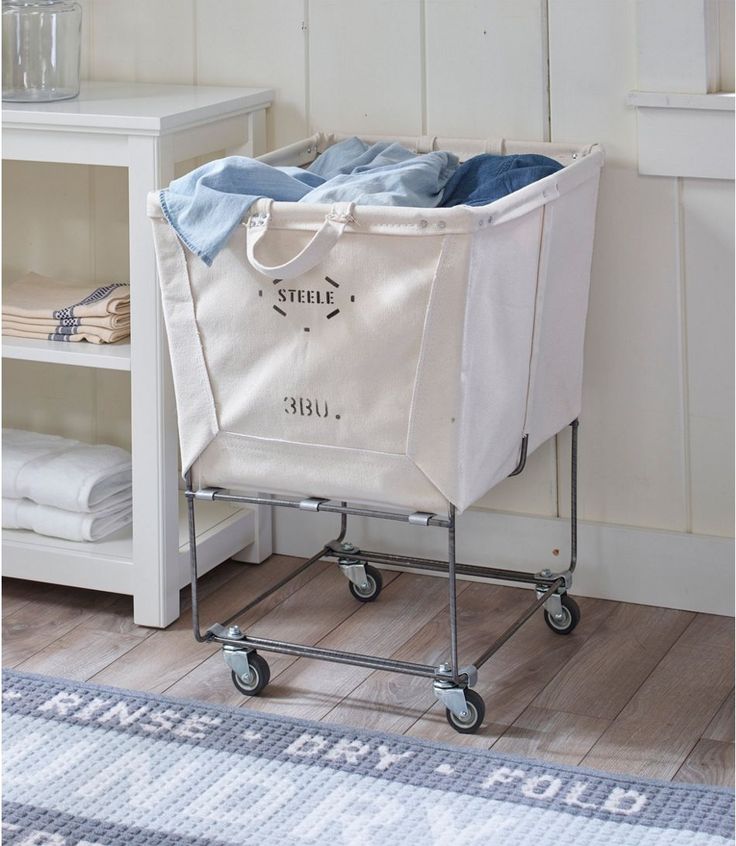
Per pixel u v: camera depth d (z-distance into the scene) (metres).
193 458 1.85
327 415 1.74
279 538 2.42
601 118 2.07
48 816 1.60
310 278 1.68
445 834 1.56
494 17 2.10
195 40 2.31
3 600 2.22
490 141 2.10
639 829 1.56
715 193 2.02
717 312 2.06
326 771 1.69
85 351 2.08
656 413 2.14
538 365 1.89
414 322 1.64
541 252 1.79
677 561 2.16
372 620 2.15
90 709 1.85
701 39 1.97
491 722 1.82
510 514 2.26
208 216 1.70
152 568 2.09
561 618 2.08
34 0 2.07
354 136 2.18
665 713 1.84
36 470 2.21
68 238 2.44
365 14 2.18
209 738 1.77
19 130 2.02
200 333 1.78
